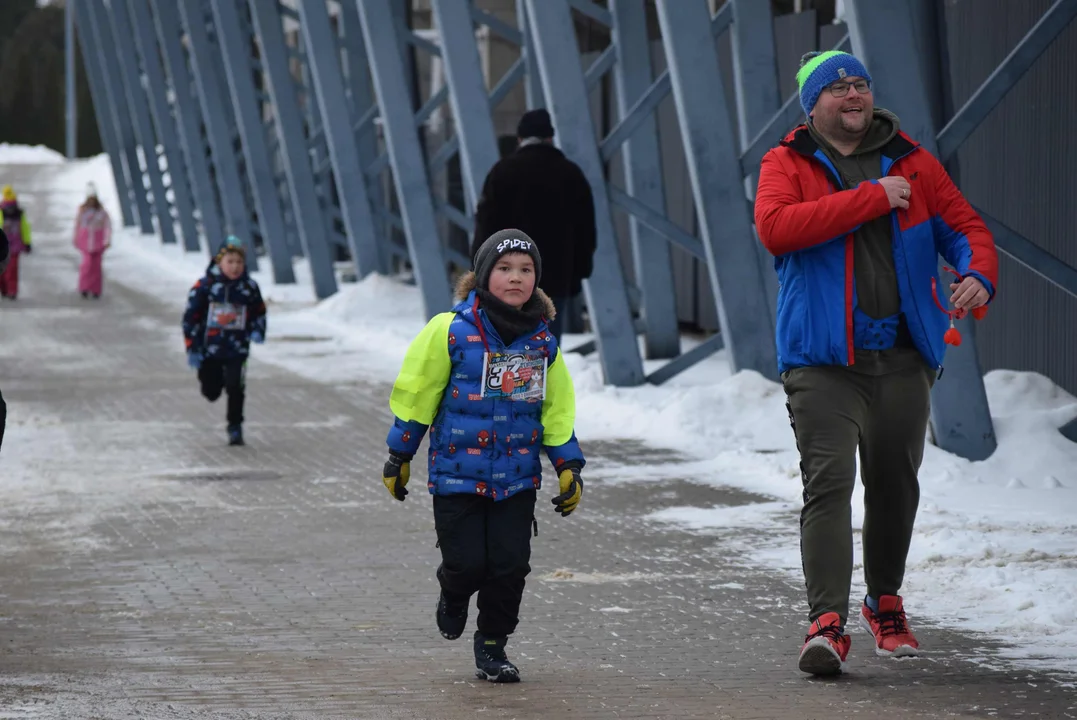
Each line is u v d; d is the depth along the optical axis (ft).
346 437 143.33
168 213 527.81
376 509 109.19
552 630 75.00
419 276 221.87
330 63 274.36
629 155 185.98
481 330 63.57
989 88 115.24
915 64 115.44
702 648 71.31
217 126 372.38
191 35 370.94
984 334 150.00
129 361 205.67
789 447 130.62
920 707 60.29
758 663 68.28
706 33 147.13
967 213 66.28
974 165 148.87
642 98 159.84
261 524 103.96
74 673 66.90
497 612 65.21
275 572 89.40
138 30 474.08
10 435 144.05
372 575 88.58
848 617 76.33
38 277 384.68
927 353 65.36
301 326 247.29
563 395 64.69
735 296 150.61
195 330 138.41
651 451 131.23
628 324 163.73
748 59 156.46
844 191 63.87
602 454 129.80
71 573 89.30
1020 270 142.72
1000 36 142.20
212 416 156.76
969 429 117.70
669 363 164.66
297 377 187.62
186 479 121.70
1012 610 76.18
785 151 66.64
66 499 113.29
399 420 64.03
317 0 274.36
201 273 401.08
